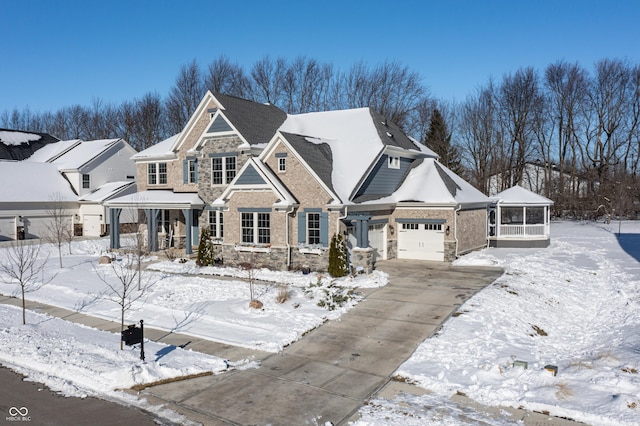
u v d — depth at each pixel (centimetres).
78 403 998
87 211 4228
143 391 1053
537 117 5969
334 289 1934
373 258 2473
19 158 4875
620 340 1398
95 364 1163
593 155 6144
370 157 2581
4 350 1277
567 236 3859
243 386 1075
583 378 1074
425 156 3195
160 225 3338
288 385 1078
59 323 1597
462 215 2750
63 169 4359
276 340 1369
